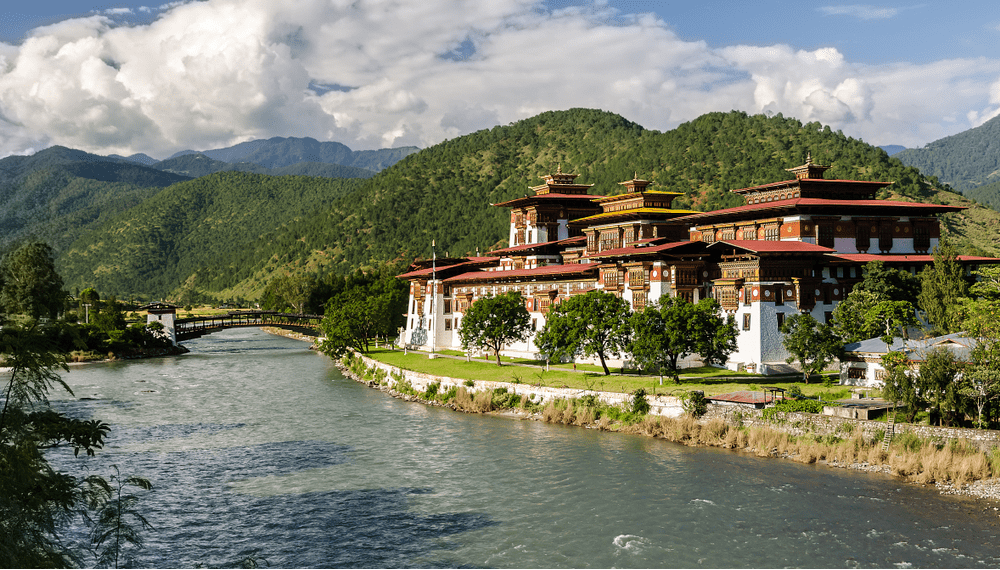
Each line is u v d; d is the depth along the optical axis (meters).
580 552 47.50
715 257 103.06
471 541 49.72
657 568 44.94
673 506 55.34
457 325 147.25
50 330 30.81
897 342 82.50
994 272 95.94
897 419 66.38
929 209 112.75
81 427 31.08
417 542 49.72
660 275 101.56
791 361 87.19
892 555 45.75
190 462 70.31
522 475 64.31
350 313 156.00
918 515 52.12
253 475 65.75
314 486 62.31
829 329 84.62
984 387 62.12
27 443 28.34
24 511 27.61
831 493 57.22
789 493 57.50
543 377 98.38
